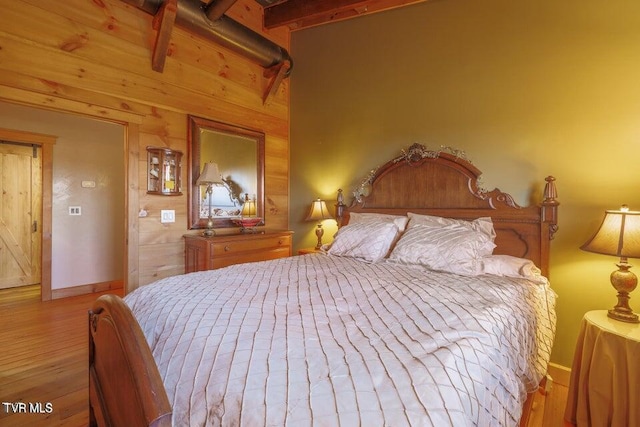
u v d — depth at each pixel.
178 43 3.03
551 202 2.33
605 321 1.83
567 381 2.33
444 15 2.96
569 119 2.36
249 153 3.67
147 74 2.82
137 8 2.72
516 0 2.58
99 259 4.57
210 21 2.86
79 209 4.38
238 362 0.91
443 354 0.94
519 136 2.57
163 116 2.94
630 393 1.60
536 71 2.50
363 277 1.93
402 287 1.69
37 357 2.59
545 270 2.36
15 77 2.16
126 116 2.69
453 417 0.72
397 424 0.68
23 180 4.69
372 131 3.43
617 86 2.19
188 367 0.95
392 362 0.89
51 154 4.12
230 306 1.35
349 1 3.17
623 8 2.17
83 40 2.45
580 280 2.31
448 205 2.84
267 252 3.40
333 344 1.01
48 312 3.64
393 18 3.28
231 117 3.50
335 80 3.73
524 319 1.52
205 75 3.25
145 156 2.83
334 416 0.70
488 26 2.72
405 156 3.08
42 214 4.06
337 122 3.71
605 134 2.23
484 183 2.73
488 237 2.43
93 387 1.24
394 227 2.73
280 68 3.64
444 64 2.95
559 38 2.40
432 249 2.28
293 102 4.12
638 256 1.75
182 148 3.08
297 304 1.43
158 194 2.89
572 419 1.91
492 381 1.00
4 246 4.56
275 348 0.98
